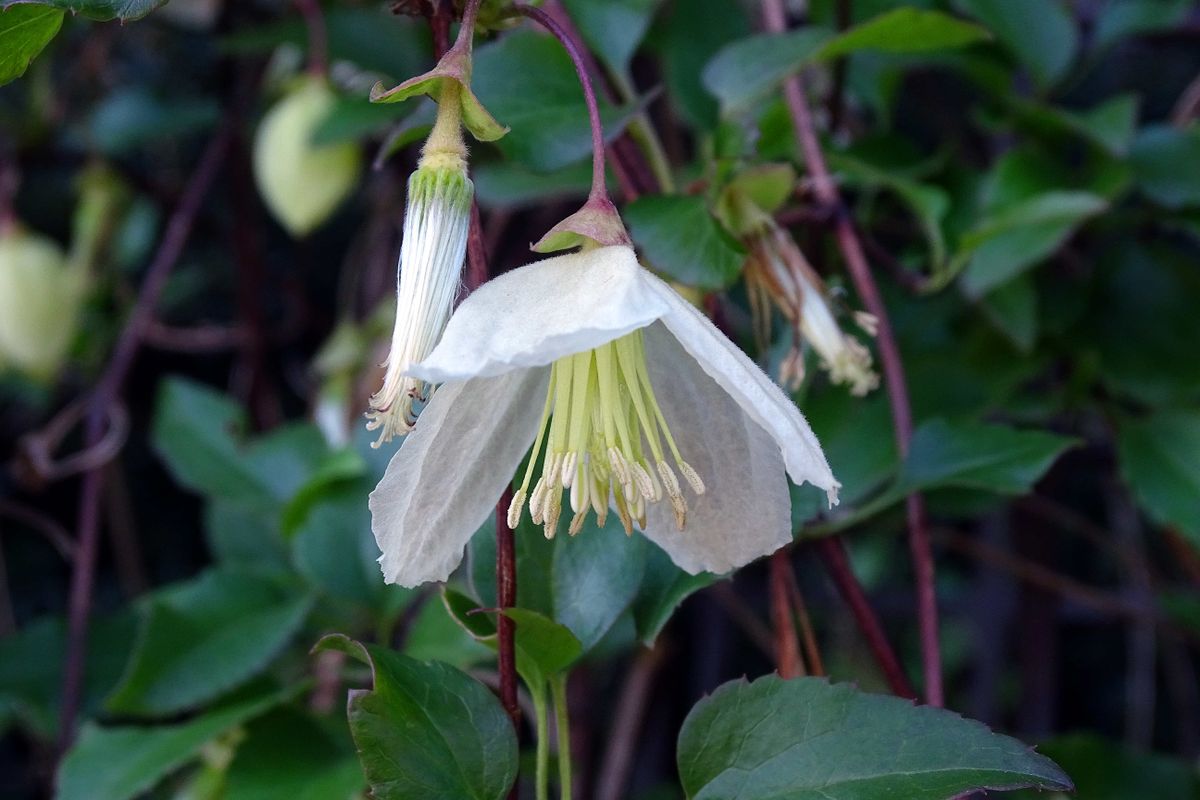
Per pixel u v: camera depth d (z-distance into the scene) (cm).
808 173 37
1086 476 64
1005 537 56
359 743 27
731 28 43
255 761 34
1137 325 43
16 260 54
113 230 58
